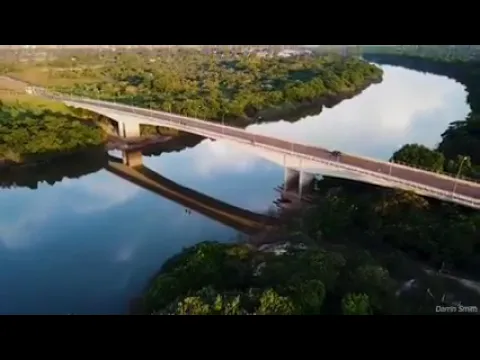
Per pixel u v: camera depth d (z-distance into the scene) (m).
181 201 90.94
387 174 72.62
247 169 104.94
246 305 47.12
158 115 114.38
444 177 71.44
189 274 56.22
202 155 114.06
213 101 137.50
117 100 138.50
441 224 62.22
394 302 50.06
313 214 74.19
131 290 63.72
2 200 93.25
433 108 148.88
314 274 51.16
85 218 85.19
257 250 62.41
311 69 192.12
